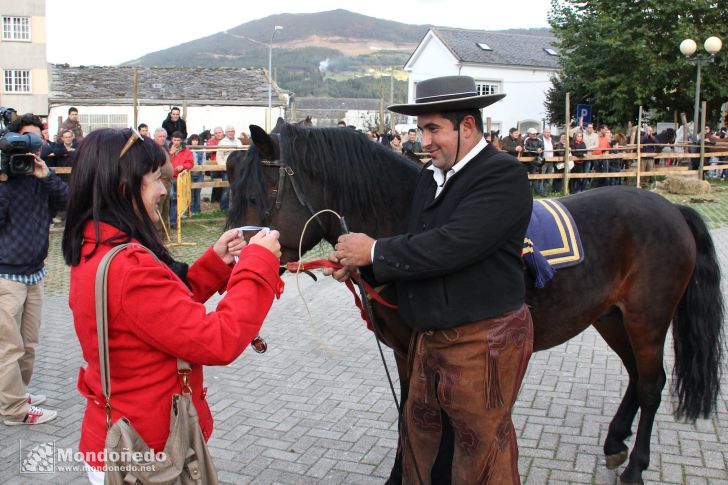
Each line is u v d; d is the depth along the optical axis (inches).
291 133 107.2
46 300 275.3
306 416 164.6
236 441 151.3
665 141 715.4
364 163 109.0
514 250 90.1
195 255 356.2
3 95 1237.7
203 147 469.1
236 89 1283.2
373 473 136.6
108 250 67.7
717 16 893.2
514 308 90.1
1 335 155.2
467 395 89.5
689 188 589.9
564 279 117.8
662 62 876.0
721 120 960.9
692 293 133.5
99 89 1250.6
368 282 105.4
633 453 129.0
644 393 128.6
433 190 96.8
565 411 165.8
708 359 133.5
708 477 132.5
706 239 133.5
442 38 1384.1
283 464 140.6
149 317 65.7
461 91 89.3
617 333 138.7
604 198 128.0
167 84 1280.8
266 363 202.7
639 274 125.0
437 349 91.9
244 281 71.6
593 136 623.2
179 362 69.8
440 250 84.6
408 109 90.0
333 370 196.9
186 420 69.7
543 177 560.1
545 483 131.6
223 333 67.7
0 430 156.3
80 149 70.4
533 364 200.2
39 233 158.4
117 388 68.3
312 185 106.8
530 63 1364.4
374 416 164.1
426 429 95.4
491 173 87.0
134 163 69.2
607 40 875.4
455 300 88.4
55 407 170.1
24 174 151.6
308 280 316.5
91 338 67.7
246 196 105.0
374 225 110.9
